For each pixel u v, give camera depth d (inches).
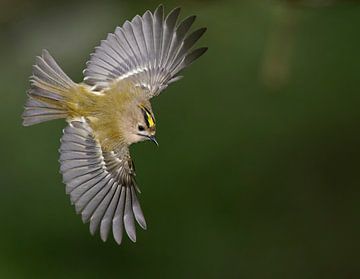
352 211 606.9
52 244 571.8
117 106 339.6
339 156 614.5
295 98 617.6
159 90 347.6
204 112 609.0
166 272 583.5
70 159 335.3
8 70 577.6
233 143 609.0
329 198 609.6
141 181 597.0
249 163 608.4
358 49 616.4
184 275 583.8
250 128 612.1
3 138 579.2
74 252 573.9
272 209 603.8
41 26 573.0
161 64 347.3
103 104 337.7
